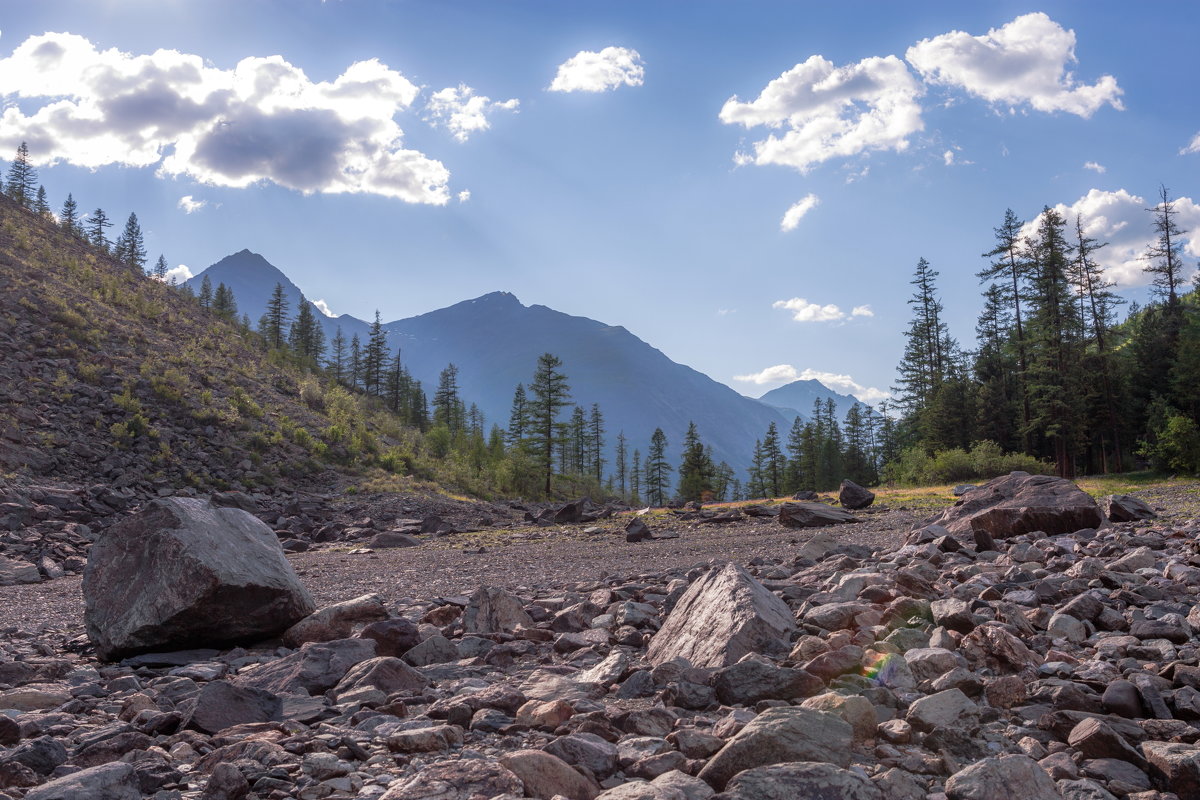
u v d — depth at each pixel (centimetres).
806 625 777
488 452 9612
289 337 14450
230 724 550
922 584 929
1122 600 855
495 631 1005
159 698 685
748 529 3036
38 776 430
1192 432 5100
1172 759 406
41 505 3241
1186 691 518
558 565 2077
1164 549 1361
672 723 522
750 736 405
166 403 5378
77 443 4325
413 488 5675
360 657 759
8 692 701
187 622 941
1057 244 6712
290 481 5144
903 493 4484
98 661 950
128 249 14550
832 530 2636
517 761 394
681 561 2005
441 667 771
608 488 14100
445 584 1733
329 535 3744
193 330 8025
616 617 1023
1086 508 1761
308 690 692
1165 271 7150
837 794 346
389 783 416
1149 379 7012
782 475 13062
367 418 8138
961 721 480
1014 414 8125
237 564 995
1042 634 741
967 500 2034
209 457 4928
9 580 2025
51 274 7319
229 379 6588
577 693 620
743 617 704
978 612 786
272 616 1001
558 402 8444
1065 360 6600
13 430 4097
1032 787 367
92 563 1026
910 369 10169
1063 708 521
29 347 5344
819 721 424
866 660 609
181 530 999
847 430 13462
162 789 412
